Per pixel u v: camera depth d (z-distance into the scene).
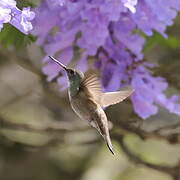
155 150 17.72
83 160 18.92
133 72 8.25
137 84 8.16
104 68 8.21
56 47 8.02
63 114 16.22
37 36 8.32
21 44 7.95
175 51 10.38
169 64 10.14
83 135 13.23
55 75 8.27
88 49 7.80
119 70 8.19
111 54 8.20
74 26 7.84
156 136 9.27
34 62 10.75
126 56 8.23
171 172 10.08
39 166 18.41
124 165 19.42
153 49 11.17
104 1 7.40
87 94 7.21
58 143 11.04
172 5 7.64
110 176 19.05
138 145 17.66
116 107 10.10
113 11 7.20
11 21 5.65
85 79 7.19
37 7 7.65
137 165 10.20
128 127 9.32
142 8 7.68
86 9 7.51
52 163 18.61
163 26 7.74
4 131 11.87
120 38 8.10
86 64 8.20
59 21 7.95
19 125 10.55
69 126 10.66
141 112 8.19
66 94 10.73
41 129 10.48
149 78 8.36
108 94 7.25
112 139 10.22
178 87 9.88
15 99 11.98
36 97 16.19
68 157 18.84
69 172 18.66
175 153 17.78
